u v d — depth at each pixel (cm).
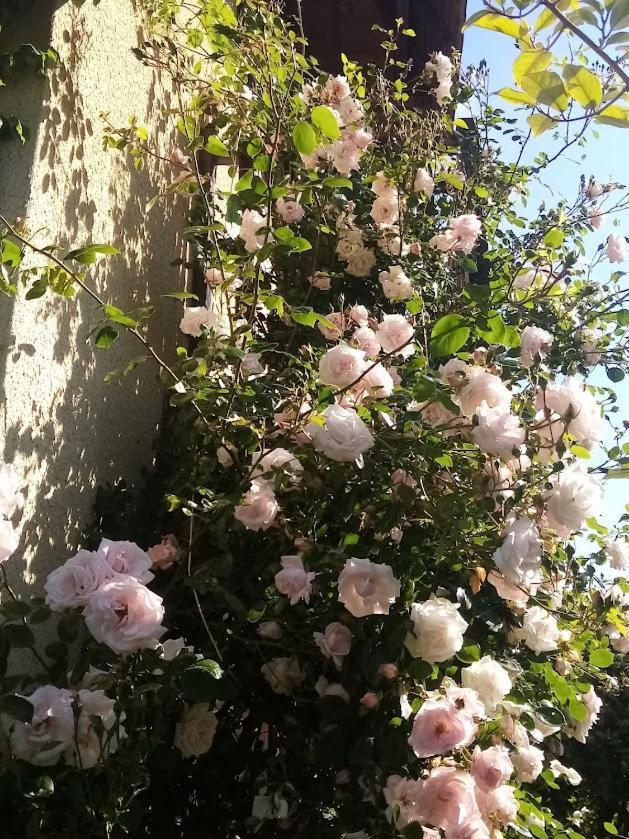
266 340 260
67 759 132
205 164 265
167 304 242
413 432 171
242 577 180
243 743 181
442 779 137
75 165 184
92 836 137
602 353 262
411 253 271
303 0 351
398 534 175
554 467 160
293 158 255
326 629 163
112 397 205
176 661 134
